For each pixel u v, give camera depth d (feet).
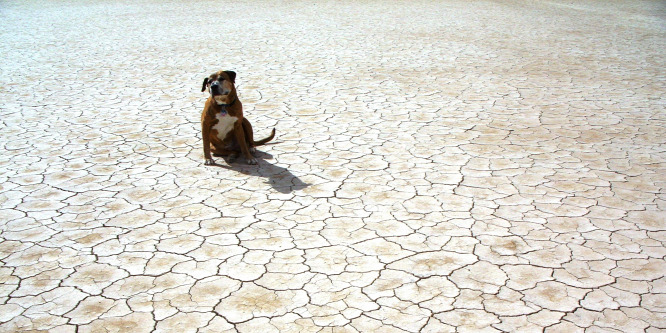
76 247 13.64
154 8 69.87
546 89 28.40
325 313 11.05
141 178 17.76
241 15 62.34
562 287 11.82
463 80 30.48
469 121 23.25
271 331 10.52
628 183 16.96
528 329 10.51
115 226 14.65
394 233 14.12
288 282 12.11
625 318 10.80
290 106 25.76
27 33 49.34
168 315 11.03
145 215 15.25
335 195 16.35
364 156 19.40
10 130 22.61
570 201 15.80
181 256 13.19
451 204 15.70
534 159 18.98
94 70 34.01
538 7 68.74
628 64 34.45
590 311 11.03
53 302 11.50
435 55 37.81
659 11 64.13
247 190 16.80
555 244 13.53
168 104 26.35
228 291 11.82
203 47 41.93
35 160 19.33
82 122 23.65
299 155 19.63
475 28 50.70
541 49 39.81
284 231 14.29
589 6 69.82
